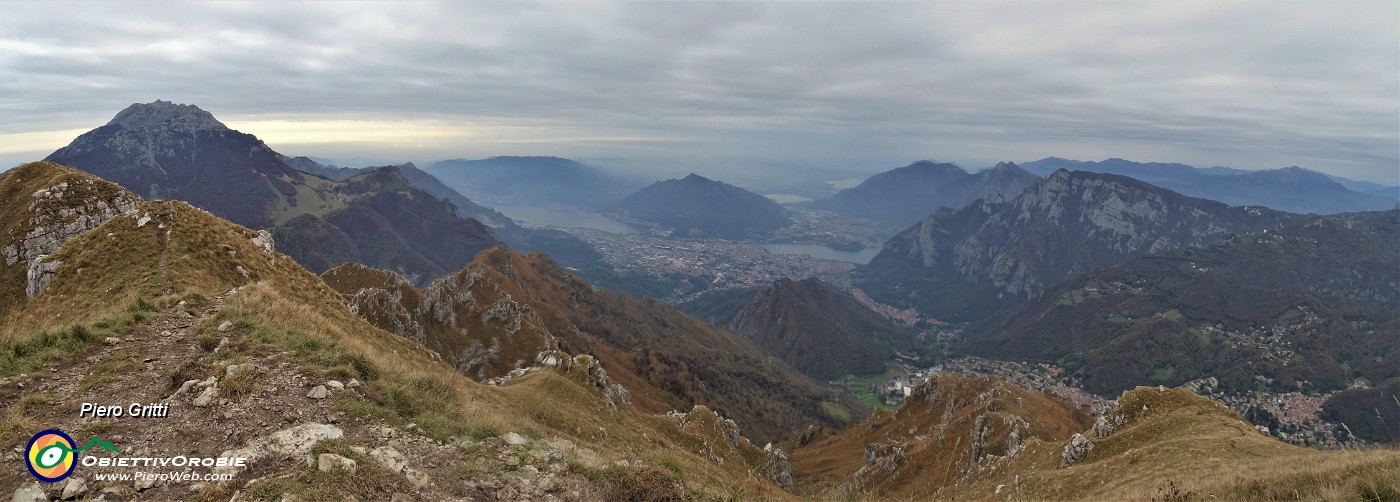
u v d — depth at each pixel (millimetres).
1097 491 42625
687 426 87562
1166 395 63625
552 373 57531
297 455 14453
